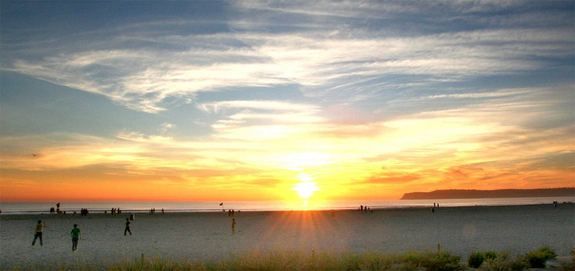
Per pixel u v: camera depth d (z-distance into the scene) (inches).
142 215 3454.7
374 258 914.1
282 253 985.5
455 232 1977.1
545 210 4028.1
